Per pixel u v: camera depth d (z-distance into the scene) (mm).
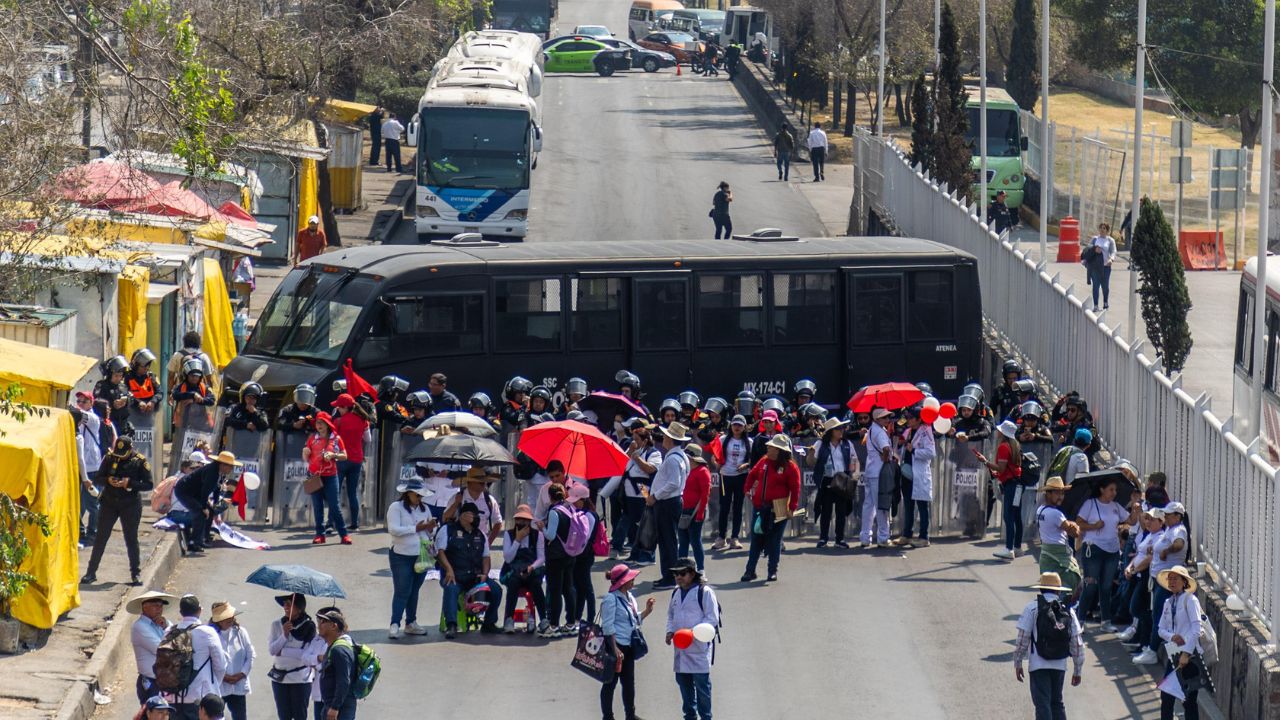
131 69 51562
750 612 41812
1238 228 97250
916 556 48281
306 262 57531
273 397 54281
